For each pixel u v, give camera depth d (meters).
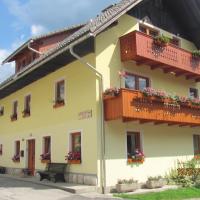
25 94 24.53
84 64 18.06
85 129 17.47
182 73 20.59
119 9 16.91
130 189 16.44
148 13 20.48
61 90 20.27
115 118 16.28
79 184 17.06
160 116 17.52
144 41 17.72
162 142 19.48
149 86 19.36
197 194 16.39
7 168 26.23
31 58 25.12
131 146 18.11
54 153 20.00
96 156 16.48
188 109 19.34
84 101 17.75
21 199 14.07
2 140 28.03
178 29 22.34
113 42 18.03
